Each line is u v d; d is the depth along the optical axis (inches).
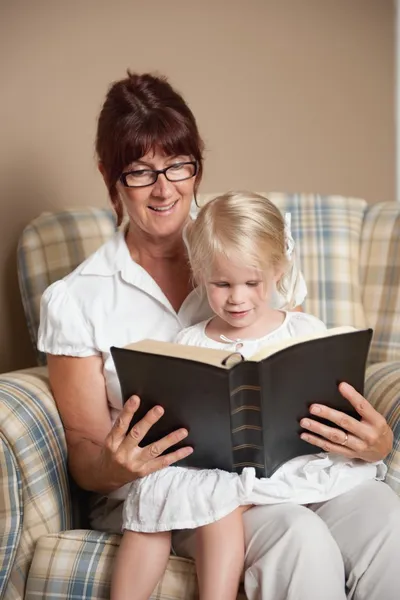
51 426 62.0
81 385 63.0
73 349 63.0
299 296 69.3
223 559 52.1
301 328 62.9
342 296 81.1
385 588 52.4
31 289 76.9
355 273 82.4
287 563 50.8
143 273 65.2
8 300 83.6
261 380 51.3
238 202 60.3
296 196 83.8
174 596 54.1
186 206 63.4
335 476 56.4
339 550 52.6
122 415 54.2
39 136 83.9
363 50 109.1
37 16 82.7
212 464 54.9
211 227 59.4
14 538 58.6
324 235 82.4
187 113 62.1
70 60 85.4
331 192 108.7
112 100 61.8
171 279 67.0
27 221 84.0
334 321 80.7
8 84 81.4
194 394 52.3
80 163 87.5
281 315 64.3
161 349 53.2
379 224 83.4
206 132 95.6
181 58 93.2
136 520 54.8
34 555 57.9
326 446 55.3
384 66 111.7
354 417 56.7
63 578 56.0
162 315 65.6
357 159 111.0
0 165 81.5
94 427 62.8
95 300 64.7
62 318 63.7
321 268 81.7
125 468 55.0
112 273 65.2
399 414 61.0
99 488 60.2
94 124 88.0
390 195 115.6
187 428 53.9
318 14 104.0
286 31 101.6
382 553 52.7
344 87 108.0
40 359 77.1
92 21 86.4
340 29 106.3
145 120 59.9
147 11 90.2
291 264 65.9
